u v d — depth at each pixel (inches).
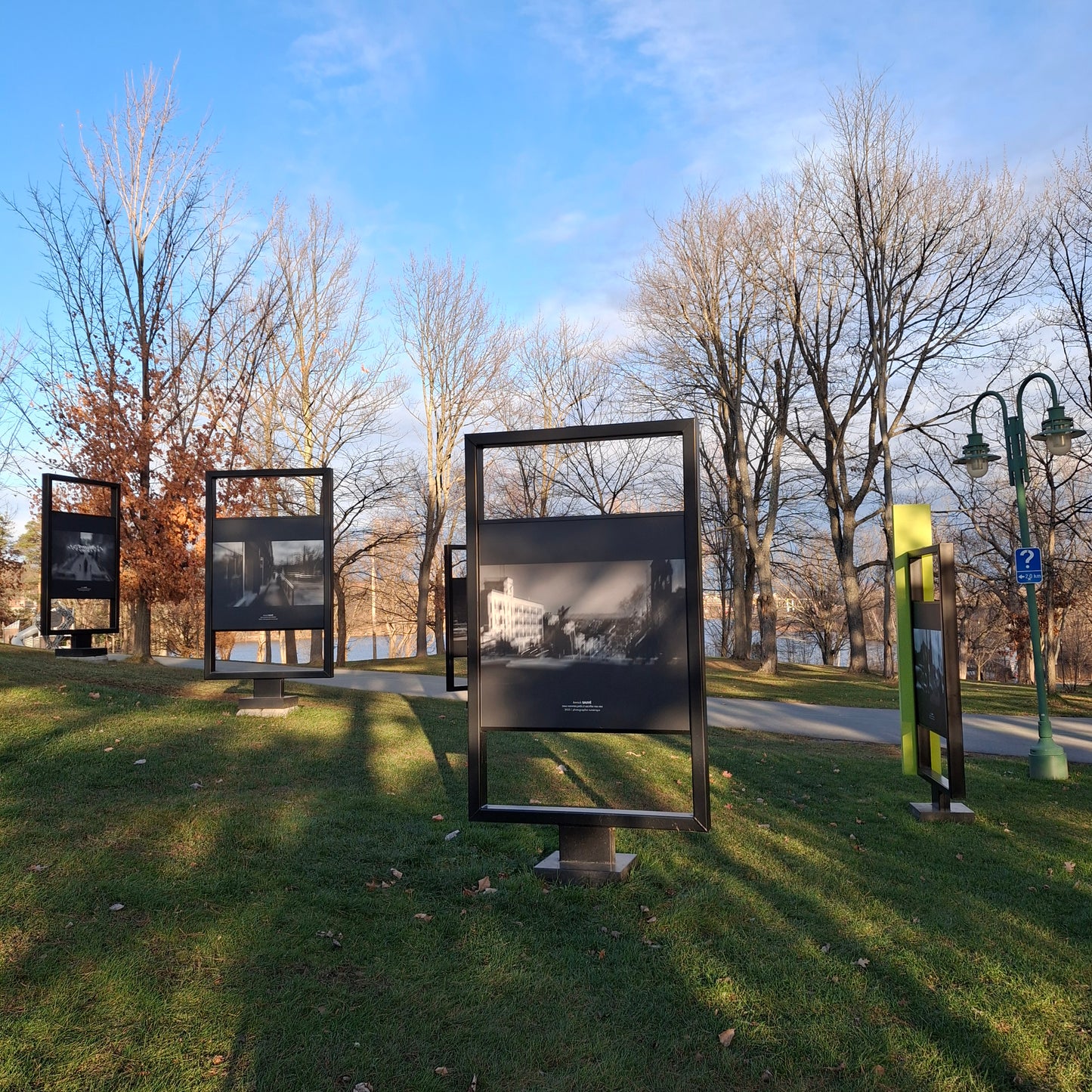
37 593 1996.8
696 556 235.8
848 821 322.3
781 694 824.9
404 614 2090.3
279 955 185.2
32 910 194.4
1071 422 444.5
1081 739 546.3
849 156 1013.8
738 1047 159.0
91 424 727.7
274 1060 148.9
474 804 247.8
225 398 780.6
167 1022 158.1
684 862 260.4
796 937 207.6
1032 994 180.5
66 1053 145.6
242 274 884.0
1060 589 1272.1
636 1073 150.7
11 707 391.5
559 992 177.3
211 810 276.2
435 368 1362.0
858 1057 156.3
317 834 262.7
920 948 203.5
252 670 812.6
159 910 201.5
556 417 1449.3
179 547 734.5
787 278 1064.2
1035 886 253.3
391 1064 150.6
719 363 1162.6
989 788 386.6
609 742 445.1
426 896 225.1
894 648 1190.9
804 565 1899.6
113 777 304.7
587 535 243.8
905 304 1040.2
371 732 426.3
